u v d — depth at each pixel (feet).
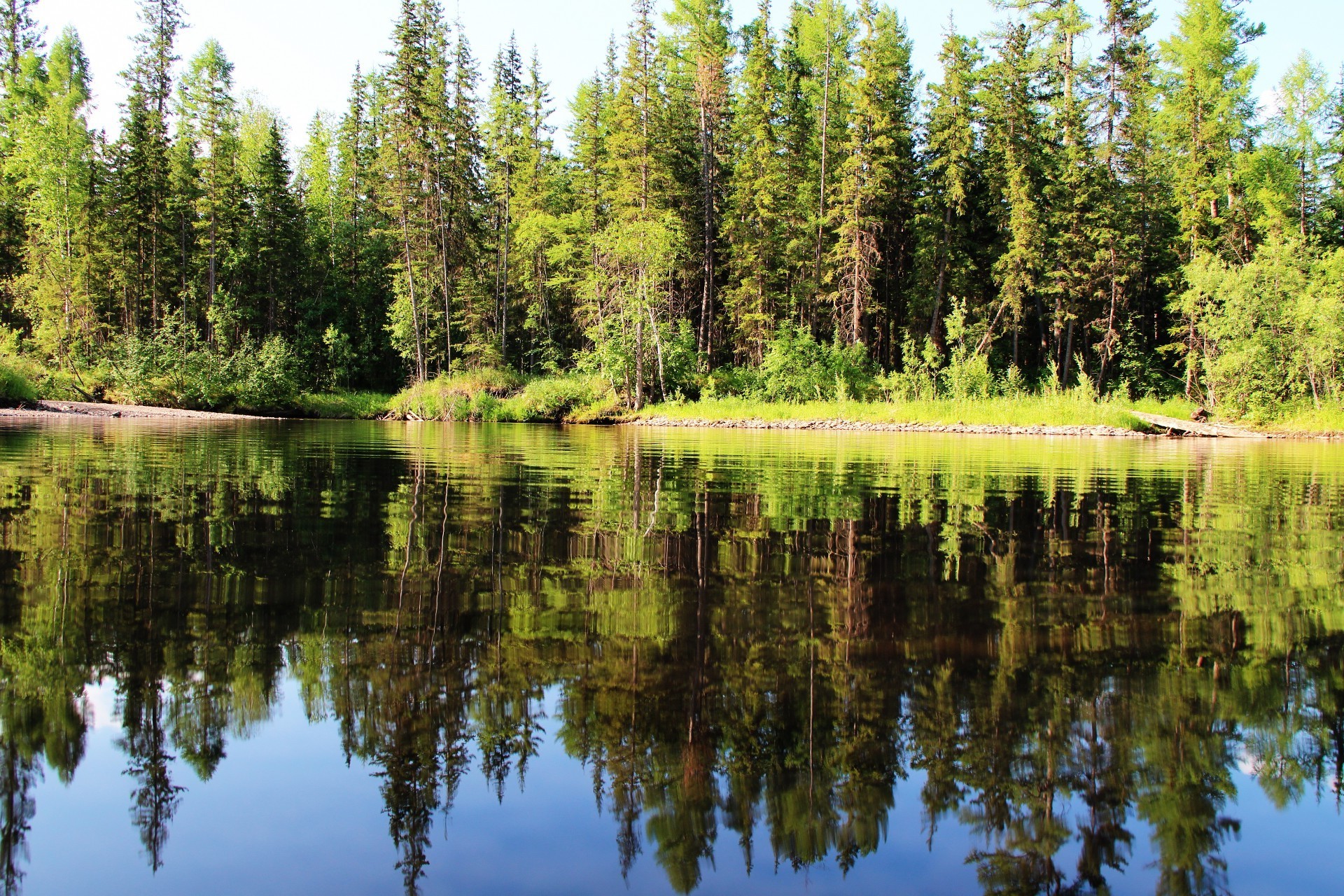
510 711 8.15
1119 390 100.63
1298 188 101.60
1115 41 102.32
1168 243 108.27
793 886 5.58
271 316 123.54
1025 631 10.86
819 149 118.21
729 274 126.11
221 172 116.88
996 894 5.47
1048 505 22.89
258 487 24.32
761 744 7.55
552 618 11.14
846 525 19.08
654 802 6.62
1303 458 43.45
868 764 7.18
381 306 129.90
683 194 121.49
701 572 14.07
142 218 110.63
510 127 124.67
